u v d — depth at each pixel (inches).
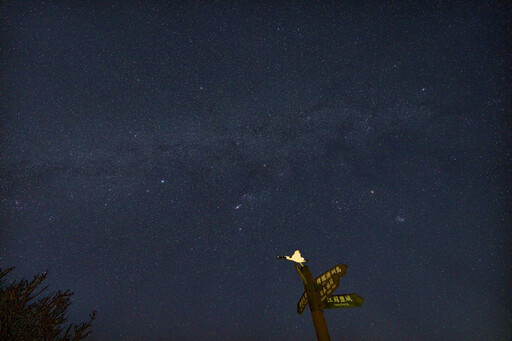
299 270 140.3
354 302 128.6
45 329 110.3
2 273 121.2
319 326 123.6
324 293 129.7
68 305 123.8
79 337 113.5
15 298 112.5
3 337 103.1
